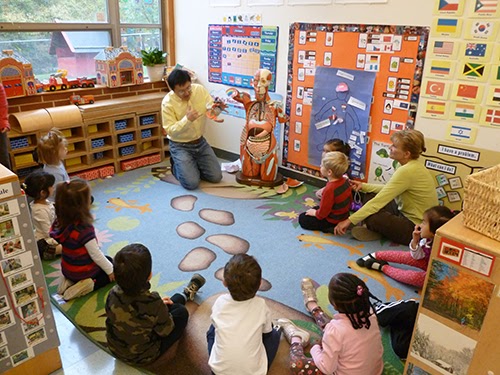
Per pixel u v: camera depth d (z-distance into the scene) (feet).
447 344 4.11
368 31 8.67
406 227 7.82
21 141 9.55
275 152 10.33
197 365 5.15
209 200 9.78
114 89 11.37
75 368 5.06
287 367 5.11
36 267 4.47
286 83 10.50
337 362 4.62
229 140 12.43
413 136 7.58
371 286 6.71
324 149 9.34
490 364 3.87
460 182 8.12
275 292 6.49
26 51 10.32
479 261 3.63
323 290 6.55
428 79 8.04
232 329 4.54
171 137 10.59
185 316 5.48
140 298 4.77
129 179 10.94
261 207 9.46
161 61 12.17
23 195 4.17
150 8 12.45
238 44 11.22
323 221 8.34
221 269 7.07
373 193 8.98
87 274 6.32
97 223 8.55
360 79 9.04
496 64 7.18
